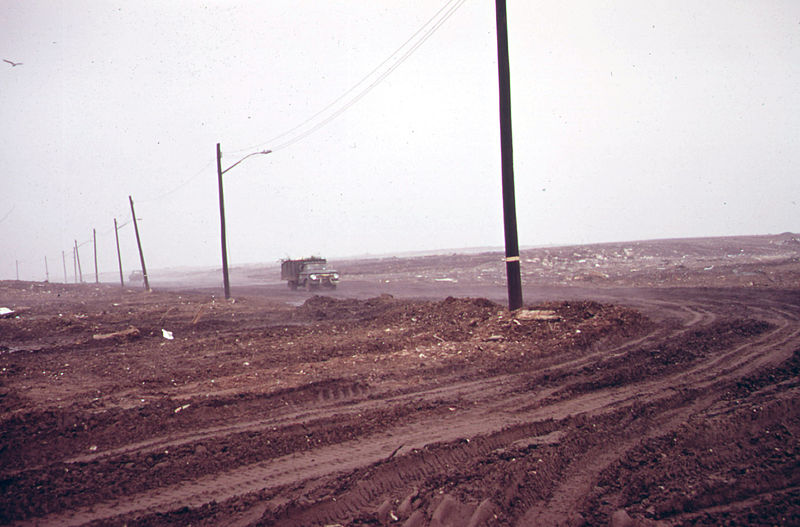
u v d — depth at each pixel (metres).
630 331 12.21
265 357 11.61
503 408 7.04
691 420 6.16
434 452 5.46
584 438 5.77
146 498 4.70
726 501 4.28
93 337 16.11
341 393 8.02
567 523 3.99
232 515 4.33
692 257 70.56
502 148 14.89
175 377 9.62
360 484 4.79
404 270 80.50
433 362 9.81
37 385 9.55
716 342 10.98
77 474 5.21
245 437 6.17
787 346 10.23
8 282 69.56
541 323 12.73
